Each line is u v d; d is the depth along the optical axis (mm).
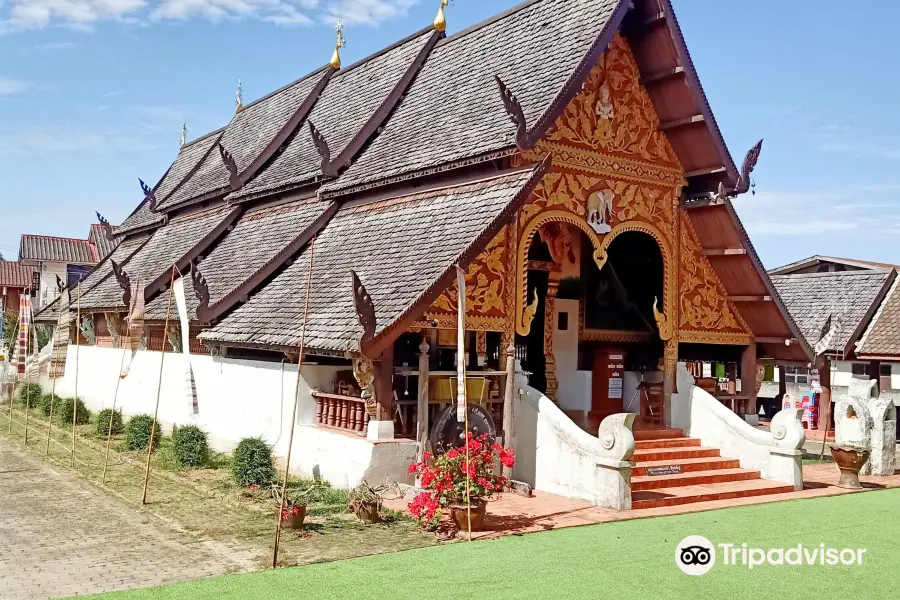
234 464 12898
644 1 14062
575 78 12898
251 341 13883
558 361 17266
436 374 12211
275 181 19625
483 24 17359
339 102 21250
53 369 22141
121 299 21469
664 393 15453
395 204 15109
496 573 8117
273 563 8289
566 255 17406
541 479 12414
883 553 9398
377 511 10289
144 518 10414
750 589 7910
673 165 15422
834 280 26125
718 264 15938
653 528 10219
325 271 14633
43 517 10438
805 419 24656
